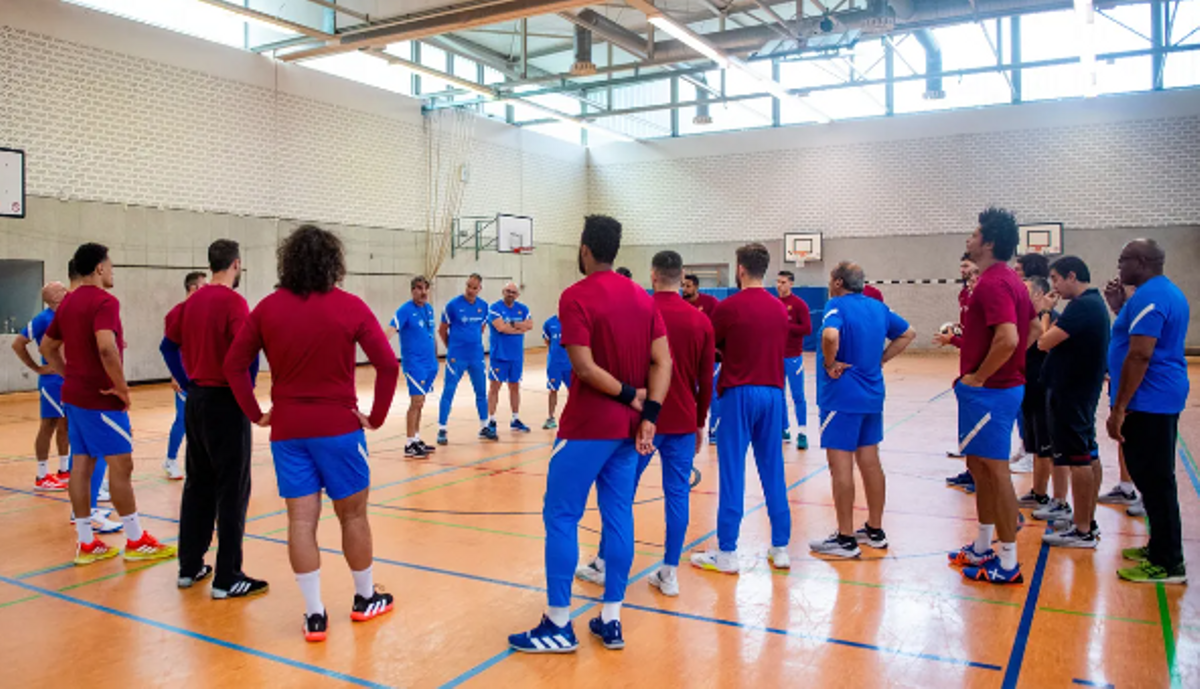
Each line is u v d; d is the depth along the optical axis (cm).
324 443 306
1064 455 418
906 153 1894
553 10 1143
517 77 1728
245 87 1440
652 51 1441
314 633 312
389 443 780
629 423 298
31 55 1165
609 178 2253
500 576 388
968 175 1834
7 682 278
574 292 297
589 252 303
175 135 1338
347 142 1619
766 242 2056
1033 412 503
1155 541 369
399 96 1725
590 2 1114
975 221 1830
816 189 1995
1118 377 413
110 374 388
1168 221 1659
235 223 1424
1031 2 1216
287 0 1356
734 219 2094
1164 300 358
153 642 312
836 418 409
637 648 304
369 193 1666
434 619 335
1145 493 371
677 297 362
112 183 1259
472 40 1772
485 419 798
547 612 303
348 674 284
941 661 289
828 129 1975
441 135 1827
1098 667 281
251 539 455
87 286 398
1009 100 1798
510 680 278
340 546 436
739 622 328
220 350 351
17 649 306
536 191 2098
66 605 352
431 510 516
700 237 2138
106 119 1249
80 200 1223
